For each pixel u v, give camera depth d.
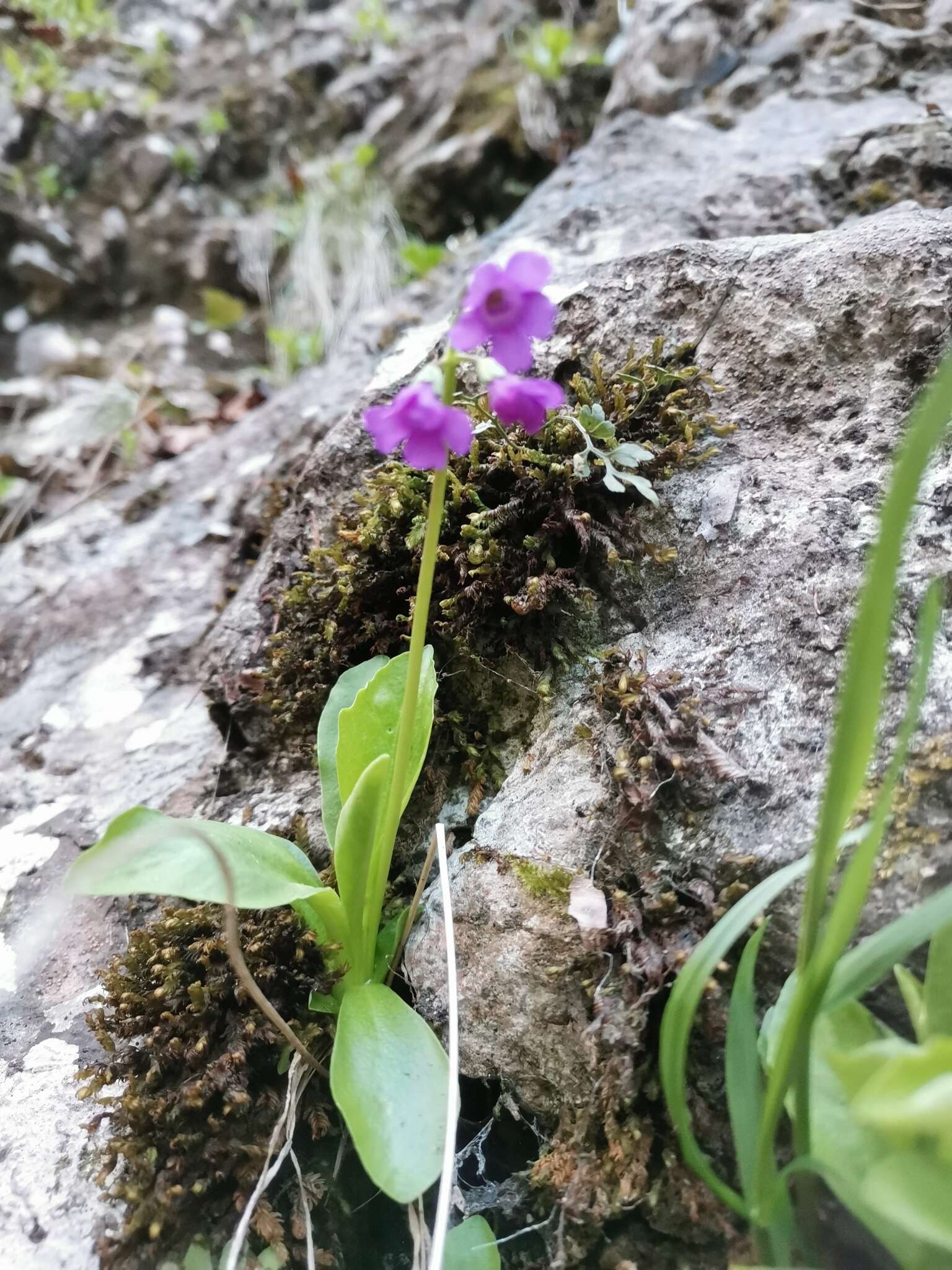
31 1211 0.17
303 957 0.19
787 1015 0.13
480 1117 0.18
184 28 0.77
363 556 0.22
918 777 0.15
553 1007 0.17
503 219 0.60
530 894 0.17
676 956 0.16
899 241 0.21
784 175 0.31
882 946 0.12
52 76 0.72
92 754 0.28
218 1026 0.18
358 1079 0.15
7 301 0.69
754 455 0.21
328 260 0.62
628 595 0.20
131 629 0.33
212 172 0.70
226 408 0.57
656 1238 0.16
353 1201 0.18
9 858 0.25
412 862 0.21
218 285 0.67
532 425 0.15
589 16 0.61
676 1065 0.13
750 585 0.19
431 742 0.22
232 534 0.35
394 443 0.15
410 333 0.31
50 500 0.51
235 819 0.23
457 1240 0.16
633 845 0.17
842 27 0.37
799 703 0.17
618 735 0.18
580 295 0.24
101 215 0.70
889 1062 0.11
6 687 0.33
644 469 0.21
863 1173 0.13
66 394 0.62
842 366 0.21
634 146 0.37
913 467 0.09
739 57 0.40
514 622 0.21
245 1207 0.17
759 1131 0.13
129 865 0.15
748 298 0.22
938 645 0.16
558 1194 0.16
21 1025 0.21
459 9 0.70
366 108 0.68
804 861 0.14
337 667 0.23
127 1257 0.17
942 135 0.30
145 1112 0.17
